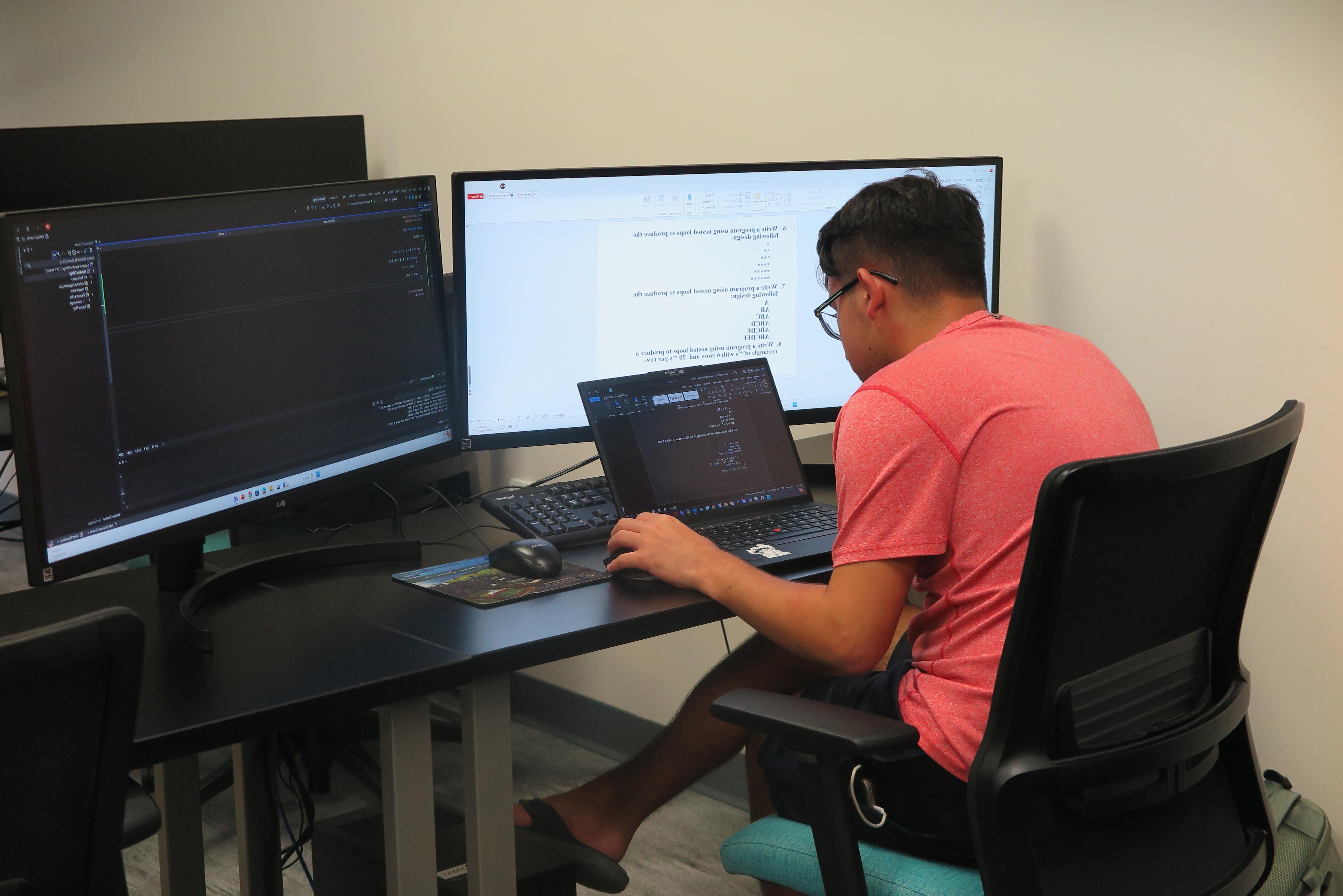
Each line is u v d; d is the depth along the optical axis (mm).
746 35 2244
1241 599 1230
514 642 1243
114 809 885
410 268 1582
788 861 1252
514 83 2613
